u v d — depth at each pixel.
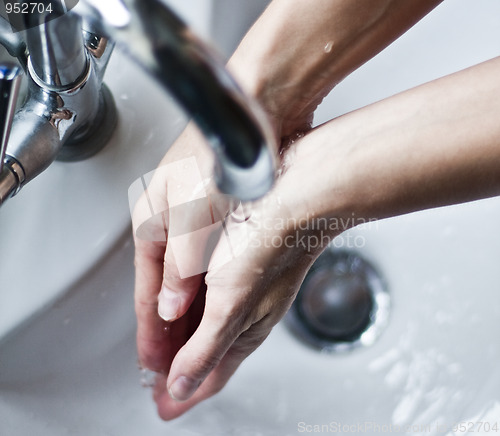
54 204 0.46
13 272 0.44
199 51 0.17
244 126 0.18
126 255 0.48
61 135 0.36
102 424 0.48
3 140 0.25
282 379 0.55
